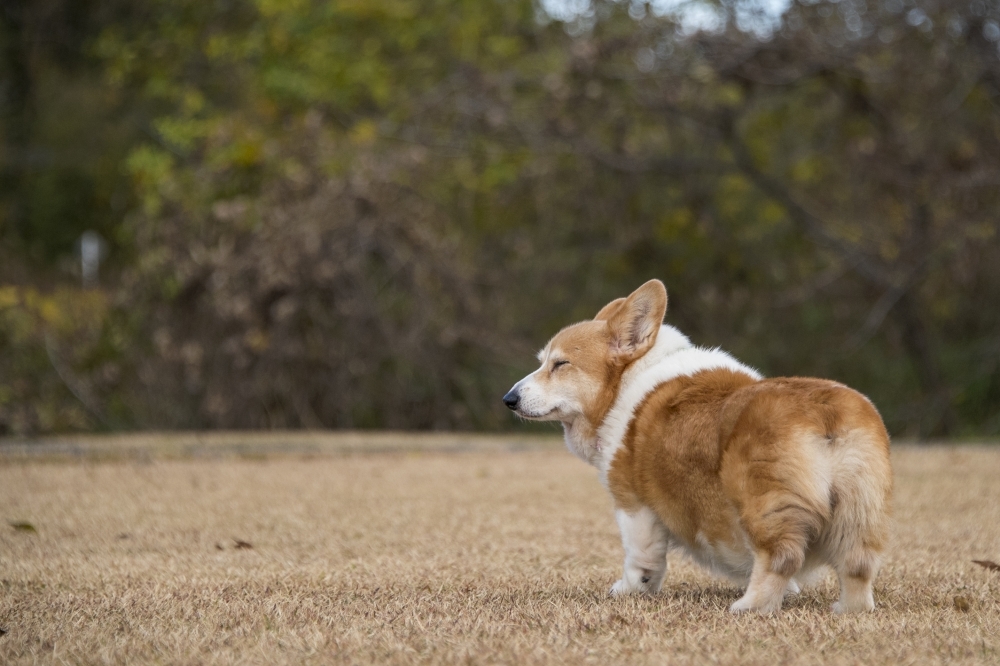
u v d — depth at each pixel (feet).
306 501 24.21
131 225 54.54
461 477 29.25
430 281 49.98
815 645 10.59
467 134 60.80
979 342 56.39
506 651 10.32
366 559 17.02
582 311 60.08
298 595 13.71
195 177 51.80
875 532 12.30
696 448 13.19
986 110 53.62
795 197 60.44
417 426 50.19
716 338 59.93
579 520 21.35
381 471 30.73
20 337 45.03
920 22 51.70
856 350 57.11
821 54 52.39
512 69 61.77
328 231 48.08
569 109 57.67
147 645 10.77
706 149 61.93
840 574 12.56
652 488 13.82
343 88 61.46
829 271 55.98
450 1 66.13
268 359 46.93
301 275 46.96
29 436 43.11
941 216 51.72
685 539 13.75
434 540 18.92
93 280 56.03
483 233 60.39
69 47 85.97
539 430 50.98
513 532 19.83
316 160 51.29
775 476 12.15
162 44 67.36
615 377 15.29
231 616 12.25
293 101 60.34
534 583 14.96
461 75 61.93
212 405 45.80
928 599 13.48
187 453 35.58
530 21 66.28
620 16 58.54
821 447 12.17
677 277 61.11
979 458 33.58
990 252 51.52
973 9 50.72
